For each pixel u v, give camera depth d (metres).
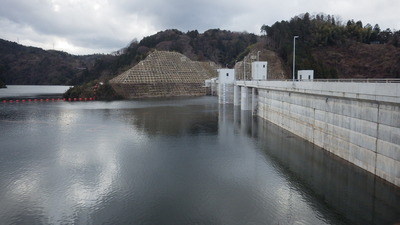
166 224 20.36
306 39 148.38
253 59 138.12
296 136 44.25
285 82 46.88
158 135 48.12
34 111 80.12
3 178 28.81
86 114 74.19
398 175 22.61
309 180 27.66
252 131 50.09
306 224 20.19
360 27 159.62
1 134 49.25
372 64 130.25
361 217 20.78
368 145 26.41
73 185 27.12
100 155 36.66
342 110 30.88
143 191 25.70
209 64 195.25
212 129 52.66
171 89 150.75
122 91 133.75
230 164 32.72
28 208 22.83
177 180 28.12
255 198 24.17
